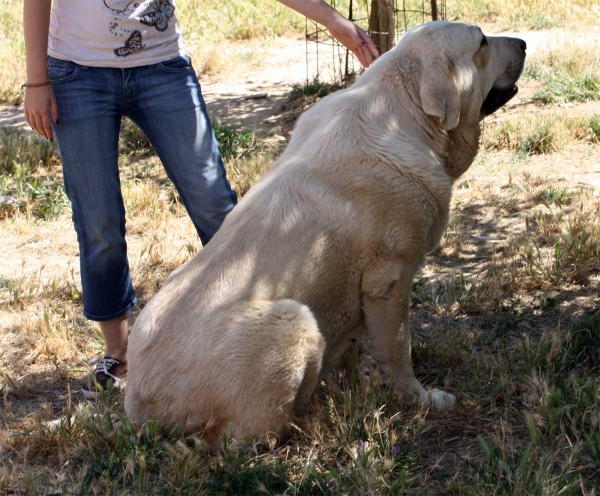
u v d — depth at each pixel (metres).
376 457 3.08
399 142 3.36
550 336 4.08
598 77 8.93
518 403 3.52
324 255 3.25
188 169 3.76
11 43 12.99
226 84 10.88
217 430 3.11
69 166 3.63
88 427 3.25
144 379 3.14
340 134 3.37
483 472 2.94
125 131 8.59
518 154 7.29
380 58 3.61
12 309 4.79
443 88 3.40
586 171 6.80
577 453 2.96
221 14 14.40
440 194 3.42
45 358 4.27
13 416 3.61
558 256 4.88
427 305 4.63
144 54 3.61
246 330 3.03
